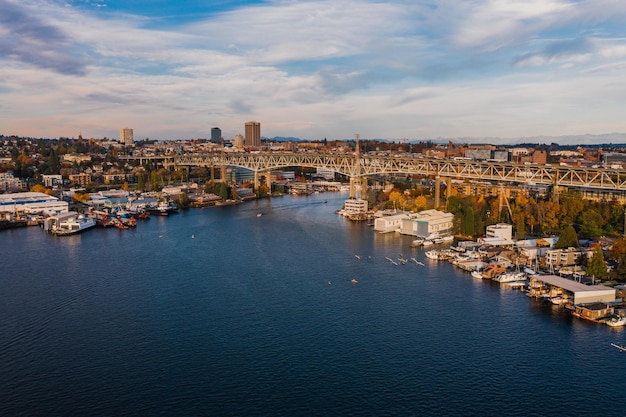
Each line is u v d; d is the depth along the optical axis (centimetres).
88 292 13700
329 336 10906
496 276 15062
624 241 16150
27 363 9700
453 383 9019
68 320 11744
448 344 10519
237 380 9112
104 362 9744
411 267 16675
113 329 11244
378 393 8700
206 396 8612
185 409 8244
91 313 12181
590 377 9219
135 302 12950
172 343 10556
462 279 15200
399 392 8731
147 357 9944
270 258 17788
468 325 11500
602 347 10381
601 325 11512
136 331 11131
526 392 8750
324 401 8469
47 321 11669
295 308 12581
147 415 8081
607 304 12262
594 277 14275
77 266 16425
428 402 8444
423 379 9150
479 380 9119
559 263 16188
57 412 8131
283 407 8294
